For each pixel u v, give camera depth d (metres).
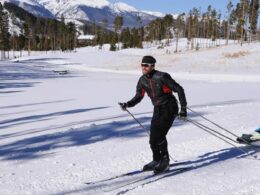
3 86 30.08
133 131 9.25
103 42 137.62
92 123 10.66
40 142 8.21
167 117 5.67
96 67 64.75
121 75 48.12
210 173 5.93
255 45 61.44
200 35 121.00
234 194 5.00
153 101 5.73
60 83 33.31
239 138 7.34
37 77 43.53
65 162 6.55
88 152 7.21
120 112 13.38
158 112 5.70
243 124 9.90
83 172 5.99
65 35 130.12
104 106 15.63
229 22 95.44
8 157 6.97
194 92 23.23
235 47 61.69
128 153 7.10
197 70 52.59
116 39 130.00
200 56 59.56
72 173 5.94
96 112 13.66
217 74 46.25
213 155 6.99
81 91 24.47
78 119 11.92
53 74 49.94
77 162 6.54
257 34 87.25
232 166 6.30
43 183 5.48
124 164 6.42
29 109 15.24
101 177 5.75
